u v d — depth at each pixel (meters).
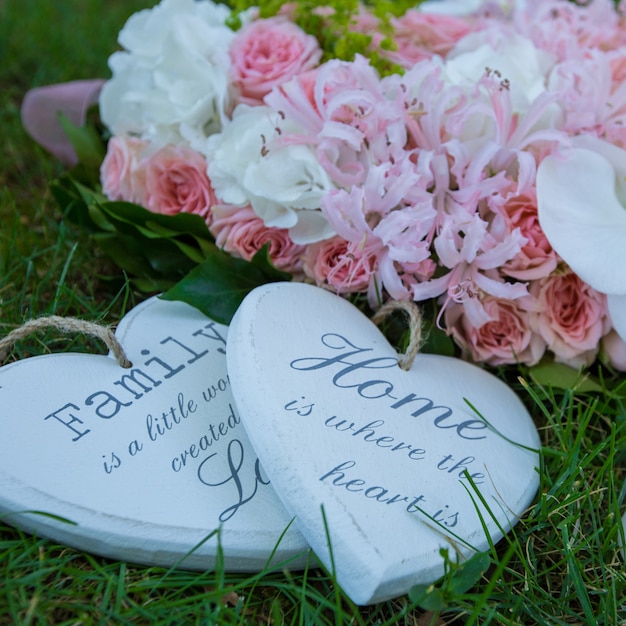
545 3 1.32
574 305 1.06
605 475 0.99
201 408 0.91
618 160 1.04
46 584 0.81
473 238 0.95
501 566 0.78
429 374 0.97
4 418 0.83
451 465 0.88
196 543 0.79
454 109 1.02
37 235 1.37
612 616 0.84
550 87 1.10
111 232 1.18
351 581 0.75
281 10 1.21
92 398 0.88
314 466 0.80
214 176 1.07
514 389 1.12
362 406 0.88
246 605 0.78
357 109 1.00
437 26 1.29
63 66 1.90
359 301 1.15
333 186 0.99
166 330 0.99
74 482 0.80
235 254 1.09
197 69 1.14
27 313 1.11
